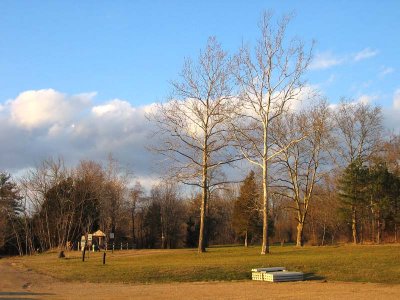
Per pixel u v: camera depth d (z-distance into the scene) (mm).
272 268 24906
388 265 25953
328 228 67688
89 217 73688
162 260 34594
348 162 56125
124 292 20078
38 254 66875
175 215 93688
